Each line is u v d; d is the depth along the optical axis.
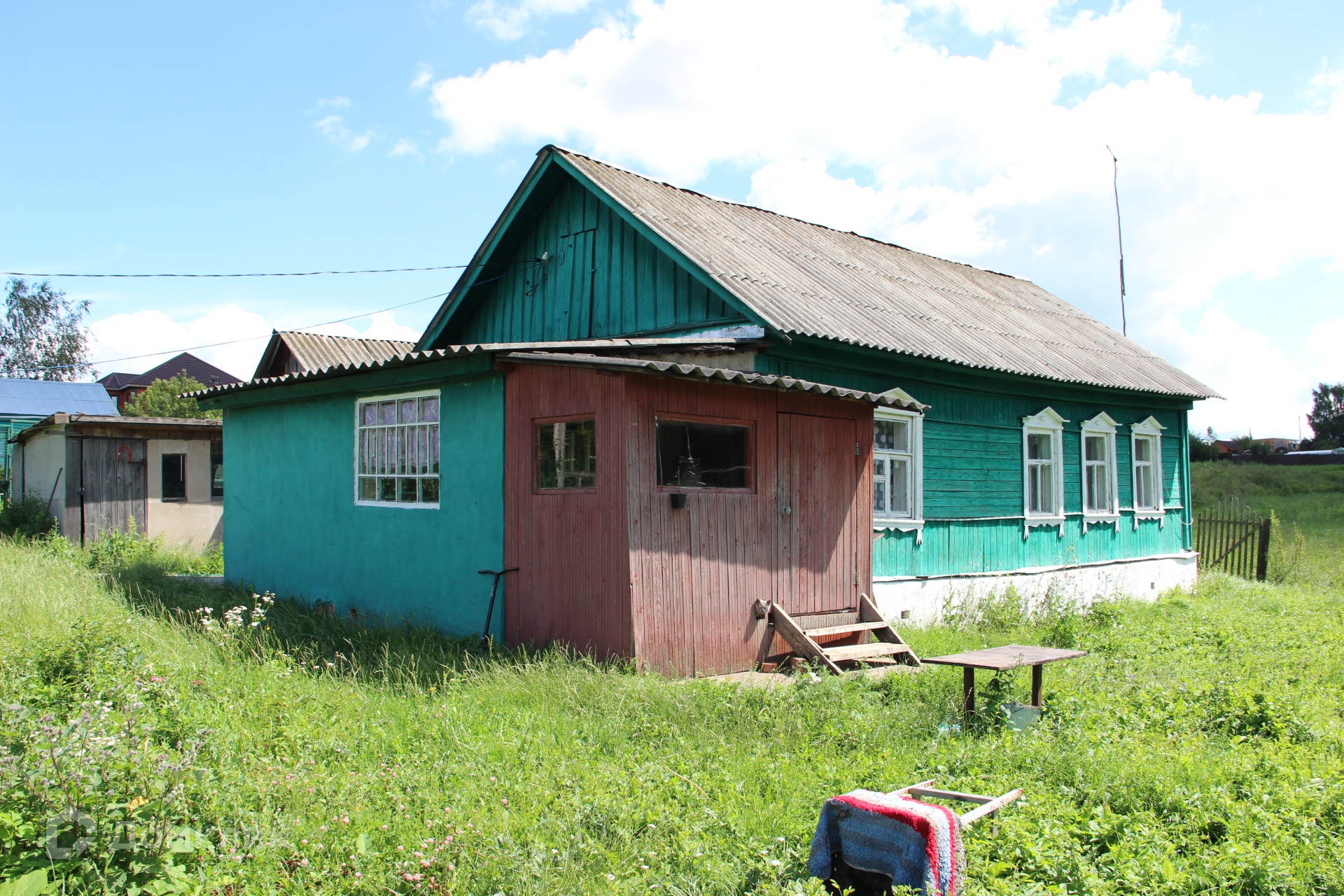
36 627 7.73
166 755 4.38
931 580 12.47
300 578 11.72
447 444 9.56
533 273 14.08
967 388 13.22
